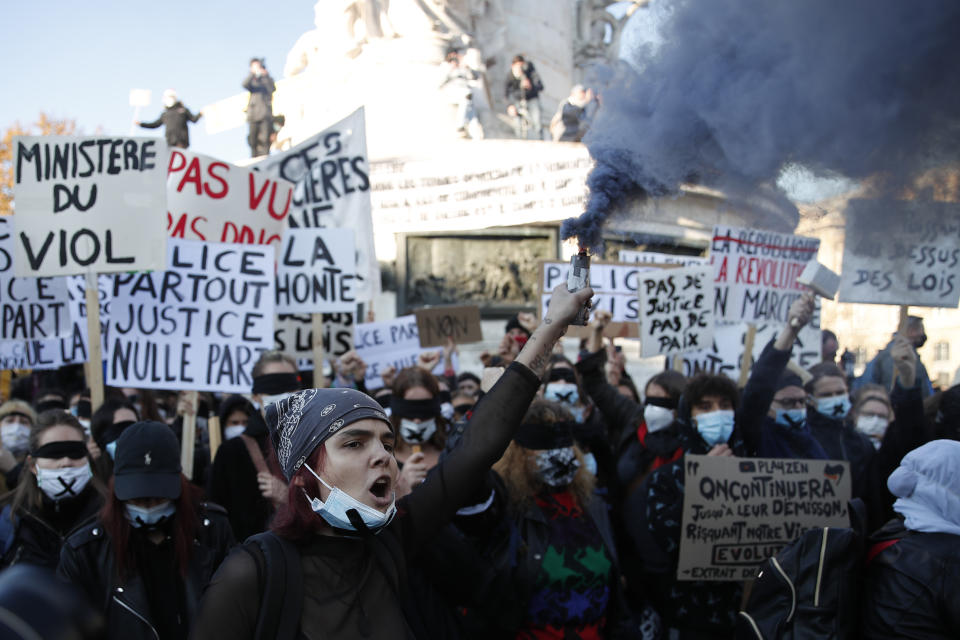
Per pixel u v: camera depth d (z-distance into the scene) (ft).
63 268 19.36
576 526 12.36
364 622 6.97
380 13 50.42
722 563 14.32
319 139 26.96
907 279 16.39
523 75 50.80
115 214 19.43
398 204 42.68
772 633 9.94
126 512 11.00
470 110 46.93
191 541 11.25
